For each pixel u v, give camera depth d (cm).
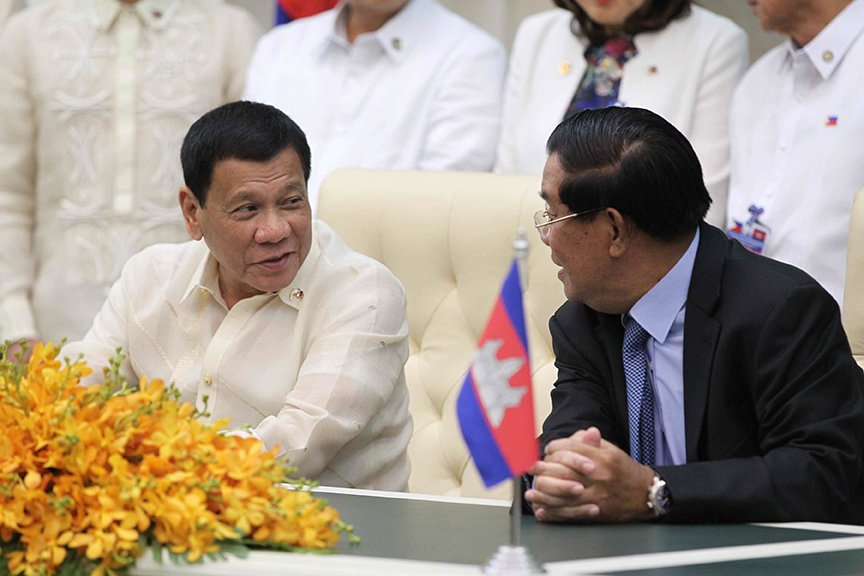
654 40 1045
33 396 576
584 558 556
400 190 967
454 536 588
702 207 683
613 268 682
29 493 542
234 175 738
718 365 677
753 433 683
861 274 802
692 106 1030
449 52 1109
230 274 788
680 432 696
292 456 741
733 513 634
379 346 773
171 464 551
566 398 726
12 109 1169
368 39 1107
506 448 500
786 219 958
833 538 604
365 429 779
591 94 1058
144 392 586
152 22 1163
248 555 529
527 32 1099
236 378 784
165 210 1164
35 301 1177
